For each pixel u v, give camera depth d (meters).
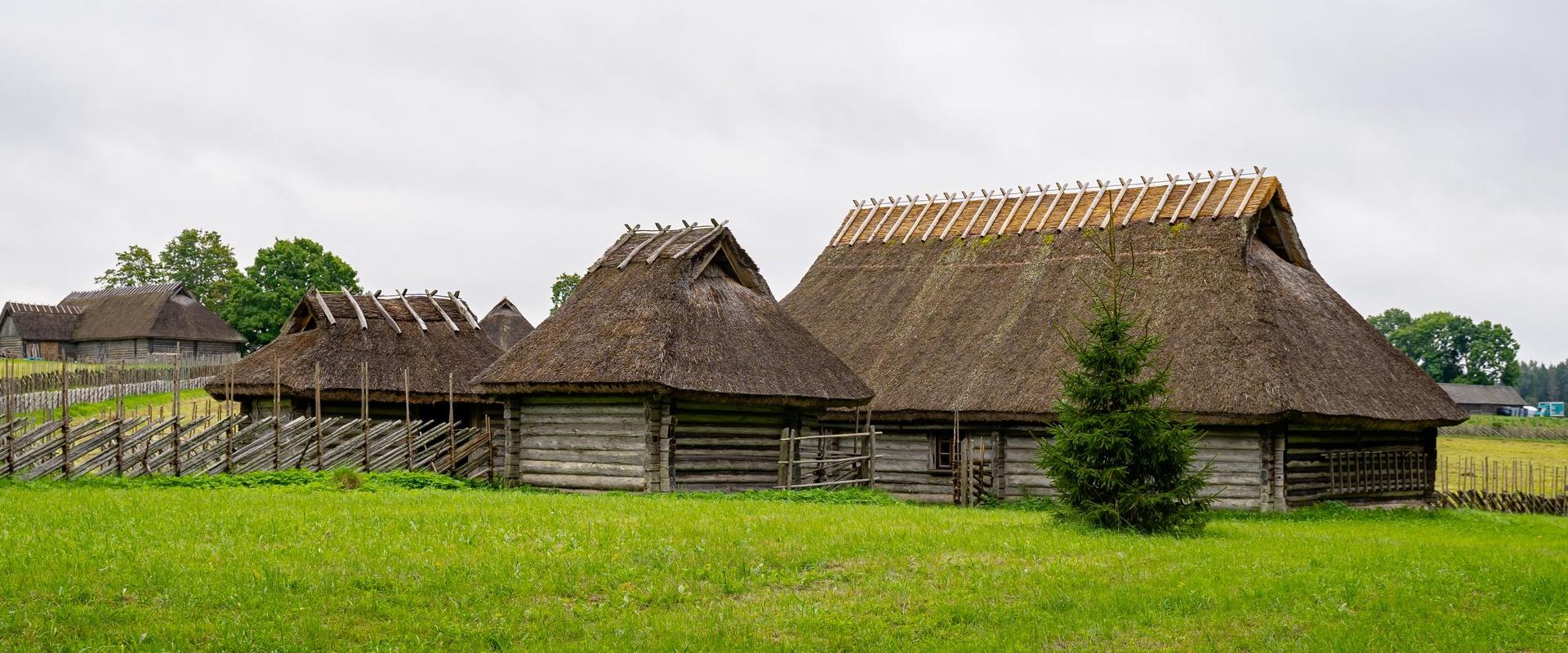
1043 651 14.82
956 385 38.09
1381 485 38.25
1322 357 36.09
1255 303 36.28
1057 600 16.73
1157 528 23.23
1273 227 42.28
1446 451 87.12
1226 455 34.09
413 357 38.56
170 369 67.25
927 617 15.96
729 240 36.59
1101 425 23.23
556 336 33.66
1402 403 37.38
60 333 94.69
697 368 31.80
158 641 13.59
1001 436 37.03
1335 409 33.72
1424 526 32.78
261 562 16.86
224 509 21.67
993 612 16.20
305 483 28.70
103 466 27.84
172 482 27.50
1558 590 18.30
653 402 31.55
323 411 37.22
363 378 34.25
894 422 39.34
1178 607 16.64
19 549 17.19
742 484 33.88
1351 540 24.09
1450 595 17.94
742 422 34.22
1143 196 43.34
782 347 35.19
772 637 14.95
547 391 32.28
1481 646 15.22
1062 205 45.62
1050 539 21.36
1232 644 15.23
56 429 27.08
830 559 19.03
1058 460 23.45
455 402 38.34
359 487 28.67
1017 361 38.09
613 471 31.95
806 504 27.66
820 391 34.44
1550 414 181.38
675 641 14.51
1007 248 45.00
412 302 41.28
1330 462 36.31
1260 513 32.81
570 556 18.23
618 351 31.84
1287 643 15.20
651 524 21.19
